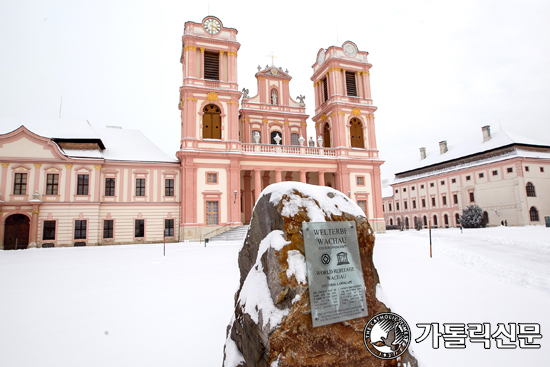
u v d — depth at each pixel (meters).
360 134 43.97
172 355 5.08
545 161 54.88
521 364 4.70
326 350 3.53
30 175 31.50
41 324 6.65
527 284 9.59
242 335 4.11
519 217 52.12
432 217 68.81
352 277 3.99
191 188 34.41
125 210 34.34
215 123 36.88
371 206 42.16
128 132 40.06
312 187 4.41
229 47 37.94
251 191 42.88
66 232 31.69
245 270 4.78
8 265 15.73
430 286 9.19
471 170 60.69
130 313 7.27
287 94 47.16
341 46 44.75
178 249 23.73
